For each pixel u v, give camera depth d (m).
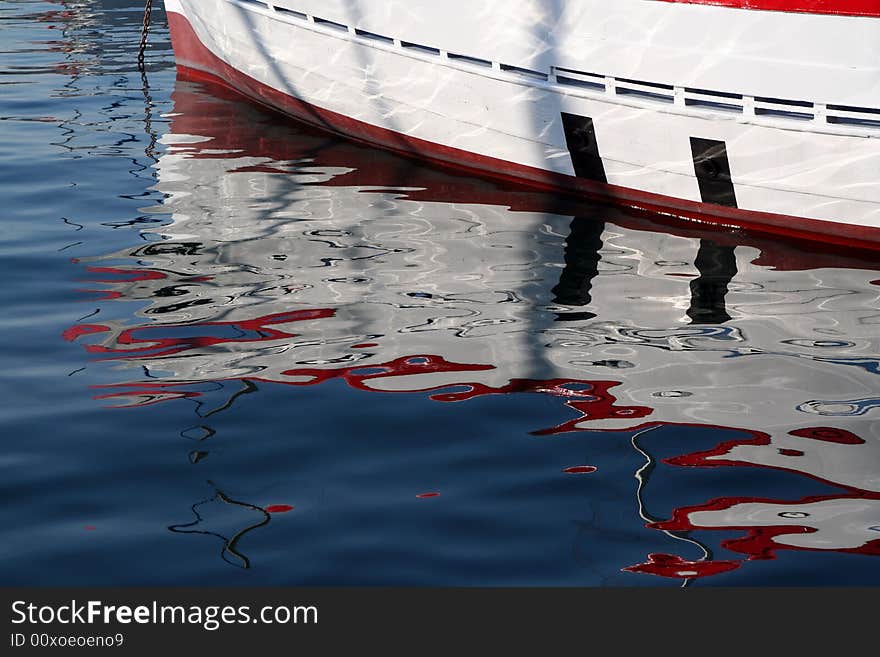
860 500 4.06
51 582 3.62
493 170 8.48
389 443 4.49
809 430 4.56
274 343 5.42
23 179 8.23
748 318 5.78
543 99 7.72
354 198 7.92
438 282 6.26
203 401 4.83
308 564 3.71
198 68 11.66
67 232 7.09
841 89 6.56
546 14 7.44
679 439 4.51
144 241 6.92
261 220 7.37
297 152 9.15
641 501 4.07
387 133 9.05
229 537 3.85
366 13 8.43
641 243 7.07
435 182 8.41
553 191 8.23
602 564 3.70
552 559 3.73
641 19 7.05
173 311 5.81
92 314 5.78
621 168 7.68
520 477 4.23
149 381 5.02
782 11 6.54
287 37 9.25
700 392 4.91
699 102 7.13
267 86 9.99
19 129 9.69
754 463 4.32
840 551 3.77
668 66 7.09
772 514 3.98
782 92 6.76
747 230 7.41
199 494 4.11
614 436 4.54
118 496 4.10
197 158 8.91
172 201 7.76
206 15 10.26
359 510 4.01
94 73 11.96
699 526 3.91
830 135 6.70
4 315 5.76
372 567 3.69
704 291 6.19
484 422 4.65
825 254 6.91
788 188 7.05
